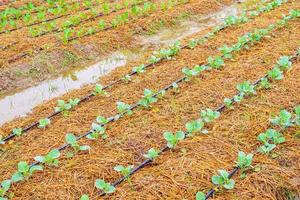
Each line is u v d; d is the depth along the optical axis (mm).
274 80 6902
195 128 5824
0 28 9719
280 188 5156
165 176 5309
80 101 6859
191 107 6434
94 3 11555
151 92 6586
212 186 5164
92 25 9758
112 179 5355
